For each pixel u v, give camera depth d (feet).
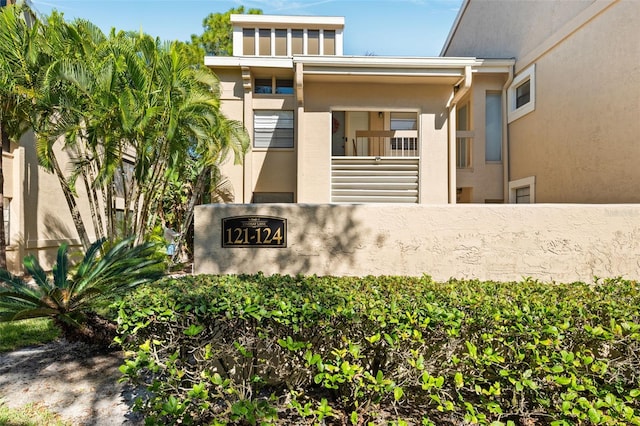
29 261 13.91
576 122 27.99
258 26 45.85
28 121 27.32
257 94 40.34
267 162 40.40
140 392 11.52
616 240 15.38
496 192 38.19
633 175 23.04
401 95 36.35
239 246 15.62
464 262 15.57
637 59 22.66
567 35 28.81
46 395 11.43
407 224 15.75
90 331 13.51
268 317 8.63
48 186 35.99
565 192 29.25
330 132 36.50
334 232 15.75
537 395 8.12
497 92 38.73
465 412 8.40
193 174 41.96
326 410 7.93
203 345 9.00
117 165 27.91
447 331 8.34
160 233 35.99
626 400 7.74
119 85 26.50
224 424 7.63
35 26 25.57
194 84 30.19
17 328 17.30
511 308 8.98
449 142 36.04
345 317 8.63
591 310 9.18
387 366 8.79
